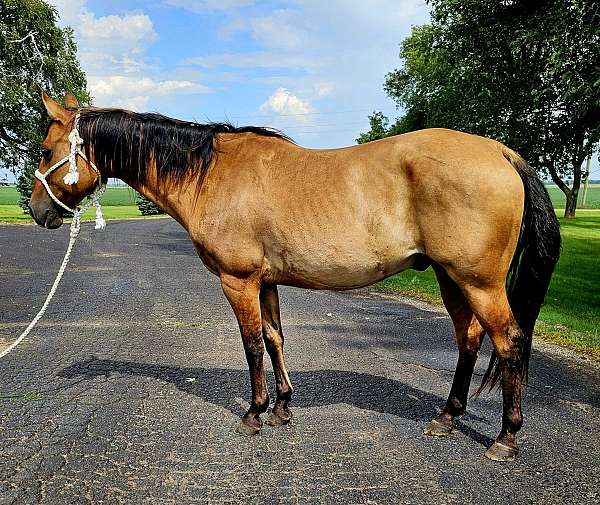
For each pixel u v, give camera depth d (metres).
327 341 6.41
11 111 26.91
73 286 10.13
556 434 3.84
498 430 3.92
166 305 8.48
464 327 3.72
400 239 3.32
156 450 3.54
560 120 10.26
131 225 30.56
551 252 3.37
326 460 3.44
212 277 11.61
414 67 31.70
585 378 5.07
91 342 6.25
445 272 3.63
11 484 3.09
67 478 3.16
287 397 4.00
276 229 3.47
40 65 28.17
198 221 3.71
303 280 3.59
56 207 4.07
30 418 4.02
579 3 8.20
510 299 3.53
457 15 11.63
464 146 3.23
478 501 2.97
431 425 3.84
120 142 3.88
